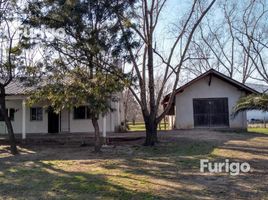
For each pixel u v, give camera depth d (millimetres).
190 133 25375
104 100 17125
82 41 16969
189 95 29719
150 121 20250
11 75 19047
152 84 20438
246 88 28781
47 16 17094
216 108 29422
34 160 16328
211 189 9773
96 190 9883
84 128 28188
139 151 18359
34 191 10055
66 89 17047
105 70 17328
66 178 11656
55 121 28250
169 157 16016
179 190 9727
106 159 16062
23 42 17953
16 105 28344
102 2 16656
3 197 9484
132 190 9773
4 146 22078
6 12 18672
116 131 29516
